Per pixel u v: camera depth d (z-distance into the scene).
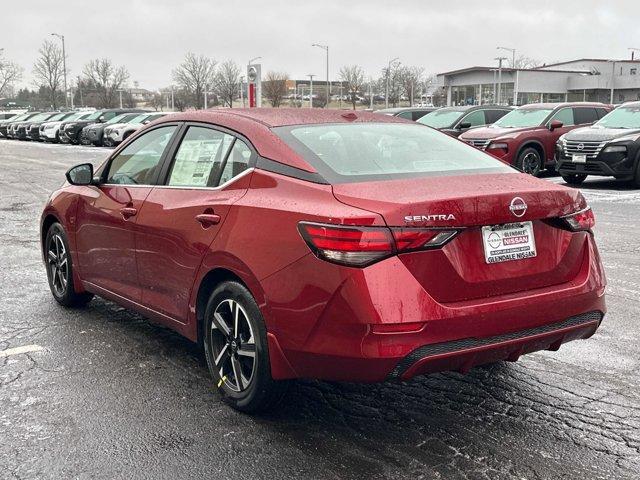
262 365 3.55
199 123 4.39
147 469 3.22
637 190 13.83
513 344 3.34
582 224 3.64
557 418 3.73
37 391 4.10
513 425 3.65
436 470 3.20
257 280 3.47
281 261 3.37
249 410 3.75
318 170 3.55
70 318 5.54
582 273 3.65
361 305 3.08
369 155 3.81
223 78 69.94
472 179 3.57
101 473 3.18
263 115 4.20
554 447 3.41
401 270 3.12
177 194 4.27
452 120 18.06
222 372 3.90
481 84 69.38
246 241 3.57
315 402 3.95
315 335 3.25
